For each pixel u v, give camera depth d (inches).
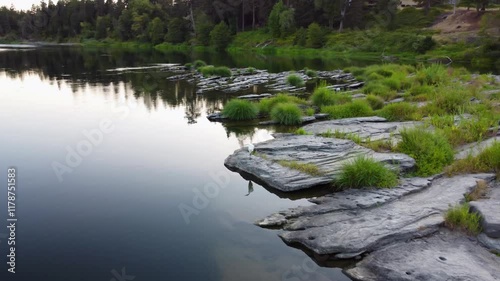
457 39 2409.0
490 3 3353.8
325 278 256.8
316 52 2696.9
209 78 1272.1
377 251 274.5
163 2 4215.1
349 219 312.8
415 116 613.3
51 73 1409.9
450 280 237.1
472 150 429.7
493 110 610.9
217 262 267.9
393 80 956.0
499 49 2043.6
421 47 2356.1
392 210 319.6
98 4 4672.7
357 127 565.9
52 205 347.3
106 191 379.9
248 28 3673.7
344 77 1309.1
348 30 3009.4
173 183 402.9
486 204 310.0
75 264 261.1
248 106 703.1
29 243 286.2
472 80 1020.5
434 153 407.2
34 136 561.3
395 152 441.7
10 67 1596.9
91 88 1058.1
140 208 345.7
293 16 3189.0
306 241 290.8
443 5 3425.2
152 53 2748.5
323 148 462.3
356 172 369.7
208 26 3425.2
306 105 764.6
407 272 249.8
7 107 768.9
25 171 427.2
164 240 294.7
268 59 2249.0
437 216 304.8
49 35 4832.7
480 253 265.4
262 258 275.0
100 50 3046.3
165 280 246.2
